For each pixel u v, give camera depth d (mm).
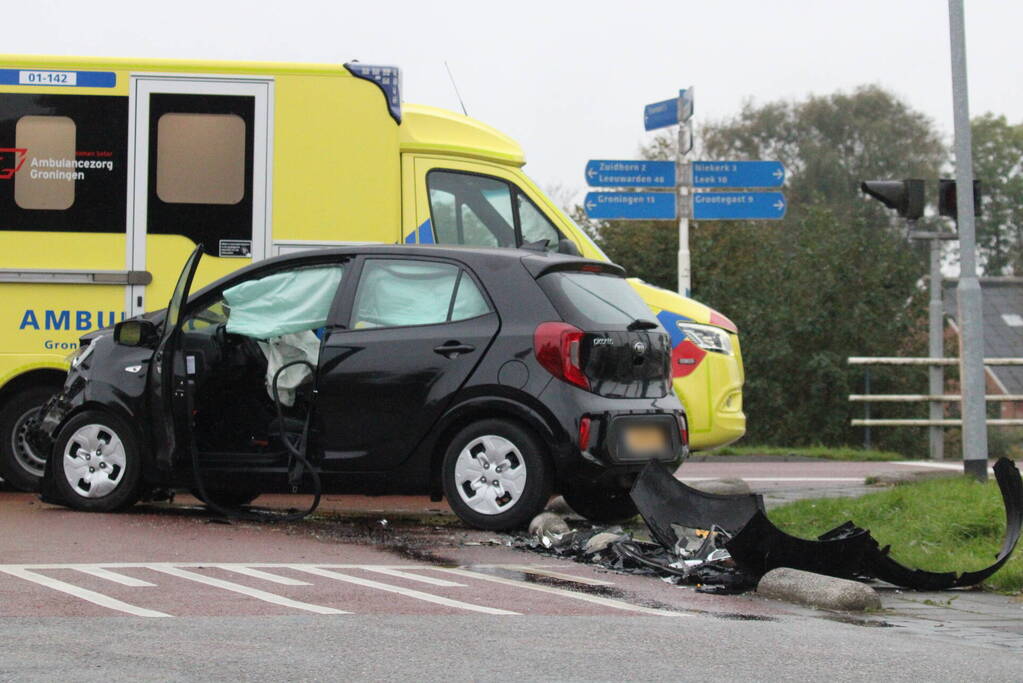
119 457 12664
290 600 8594
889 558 9953
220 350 12648
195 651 7059
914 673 6965
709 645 7555
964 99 15492
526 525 11719
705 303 33281
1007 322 82625
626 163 27859
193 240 14719
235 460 12359
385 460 12008
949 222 72688
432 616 8180
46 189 14672
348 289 12375
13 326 14594
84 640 7297
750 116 87500
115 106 14758
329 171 14891
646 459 11945
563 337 11633
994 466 10586
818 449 24062
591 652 7266
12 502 13742
